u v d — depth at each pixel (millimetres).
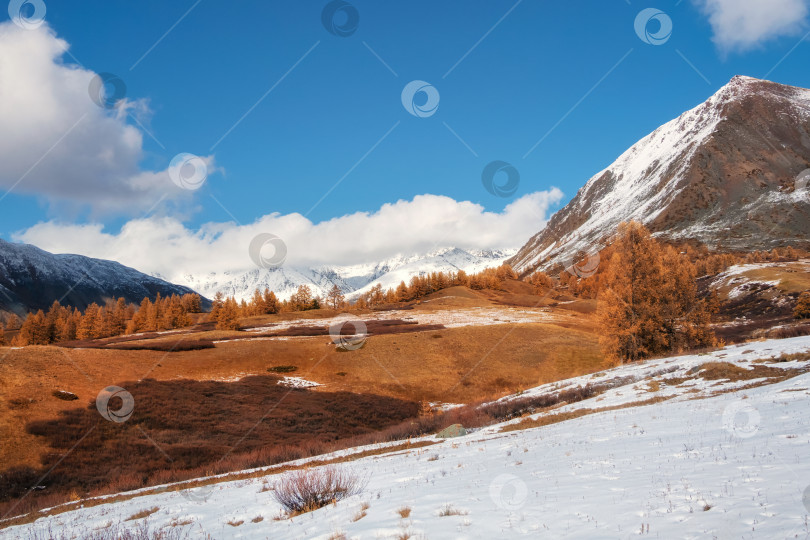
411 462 16812
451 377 64000
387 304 151750
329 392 56875
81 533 12617
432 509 8617
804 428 10367
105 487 29578
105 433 38438
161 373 54500
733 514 5887
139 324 125625
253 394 53031
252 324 110938
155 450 37344
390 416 52062
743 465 8297
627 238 46312
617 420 17766
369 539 7219
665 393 23266
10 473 30953
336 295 150625
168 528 11297
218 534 9758
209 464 33938
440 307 132750
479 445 18859
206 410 46688
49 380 44906
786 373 21547
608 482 8797
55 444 35375
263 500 13312
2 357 47188
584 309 134375
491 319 105250
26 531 14891
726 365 25266
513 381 62750
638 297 45062
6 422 36344
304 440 42656
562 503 7758
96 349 57844
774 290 123312
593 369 57875
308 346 71688
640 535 5684
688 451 10312
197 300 173875
